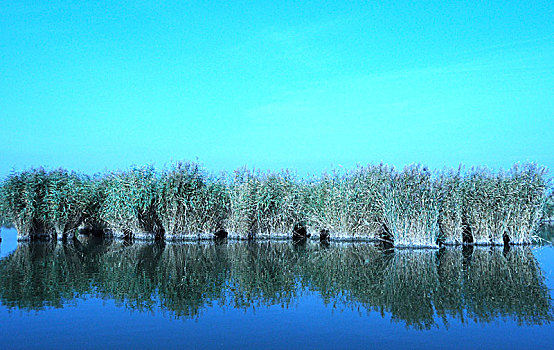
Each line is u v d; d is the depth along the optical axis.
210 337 9.29
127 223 25.84
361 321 10.41
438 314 10.91
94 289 13.27
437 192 21.98
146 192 24.80
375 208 24.44
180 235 26.06
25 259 18.67
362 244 24.22
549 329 9.77
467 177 23.70
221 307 11.53
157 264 17.61
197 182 26.27
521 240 23.42
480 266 17.17
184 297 12.46
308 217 26.80
